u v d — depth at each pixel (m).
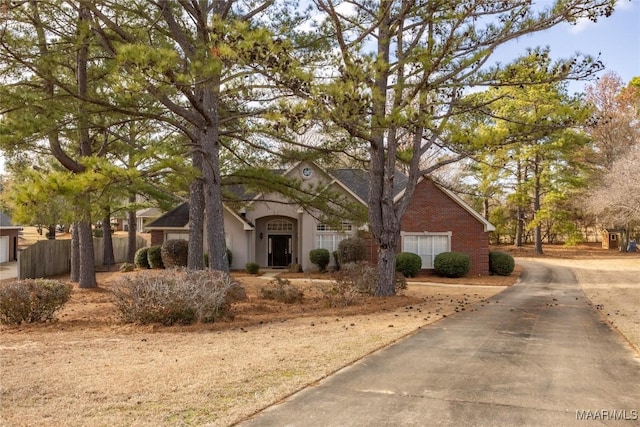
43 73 13.63
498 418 5.32
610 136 40.00
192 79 12.06
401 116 11.84
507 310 13.50
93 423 5.15
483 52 12.66
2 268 32.09
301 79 10.62
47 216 12.38
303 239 27.22
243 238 28.16
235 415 5.37
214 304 11.25
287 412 5.49
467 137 12.91
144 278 11.20
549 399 5.91
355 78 11.16
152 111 16.14
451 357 7.86
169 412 5.46
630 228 43.72
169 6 14.38
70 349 8.52
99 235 44.69
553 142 37.19
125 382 6.48
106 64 14.20
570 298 16.95
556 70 12.82
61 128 14.24
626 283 22.62
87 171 10.70
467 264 24.88
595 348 8.59
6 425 5.09
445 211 26.16
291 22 15.27
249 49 10.21
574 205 41.81
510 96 18.59
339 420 5.26
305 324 10.94
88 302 15.59
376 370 7.09
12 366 7.30
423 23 13.60
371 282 15.88
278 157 18.25
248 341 9.05
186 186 15.60
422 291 19.08
